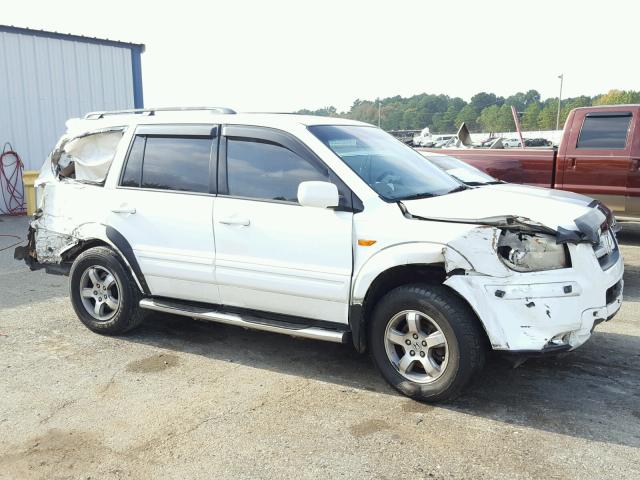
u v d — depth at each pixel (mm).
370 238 4016
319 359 4863
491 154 9625
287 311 4500
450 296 3832
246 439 3607
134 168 5184
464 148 10414
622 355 4836
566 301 3639
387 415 3879
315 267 4254
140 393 4262
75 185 5512
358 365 4727
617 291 4152
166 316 6035
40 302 6566
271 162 4547
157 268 4992
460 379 3816
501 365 4645
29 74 13625
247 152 4664
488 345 3895
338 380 4445
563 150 9188
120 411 3988
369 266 4016
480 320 3723
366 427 3727
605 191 8953
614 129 8859
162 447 3535
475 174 6859
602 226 4109
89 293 5508
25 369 4703
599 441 3523
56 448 3543
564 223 3736
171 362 4828
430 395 3947
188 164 4918
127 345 5223
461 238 3709
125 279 5238
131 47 15617
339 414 3904
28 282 7469
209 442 3580
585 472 3207
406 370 4086
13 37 13273
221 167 4746
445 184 4820
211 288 4789
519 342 3633
